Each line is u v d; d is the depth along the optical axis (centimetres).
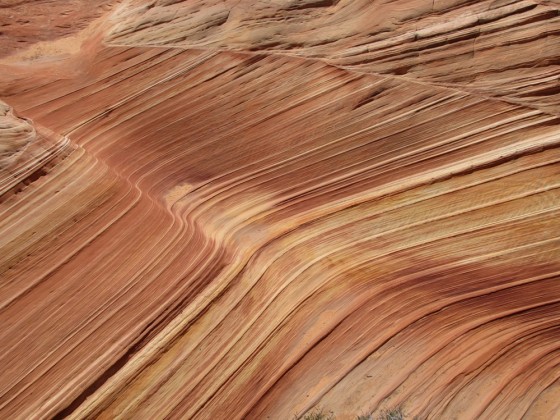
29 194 945
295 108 1154
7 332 830
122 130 1205
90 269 916
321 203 1082
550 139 1002
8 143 968
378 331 850
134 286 909
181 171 1159
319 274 950
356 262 971
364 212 1050
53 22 1493
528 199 991
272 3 1221
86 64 1291
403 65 1108
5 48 1405
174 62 1229
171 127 1195
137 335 852
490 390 762
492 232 987
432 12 1114
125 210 1002
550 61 1027
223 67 1202
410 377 780
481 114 1055
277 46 1189
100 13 1516
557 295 902
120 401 798
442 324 853
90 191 998
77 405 784
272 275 953
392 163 1083
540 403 748
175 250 961
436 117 1078
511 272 943
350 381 791
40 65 1318
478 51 1071
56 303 871
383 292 907
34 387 797
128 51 1262
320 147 1124
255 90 1180
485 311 875
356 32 1155
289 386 811
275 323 887
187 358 846
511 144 1030
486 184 1018
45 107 1223
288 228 1041
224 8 1249
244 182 1135
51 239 924
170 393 814
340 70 1140
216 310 895
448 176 1038
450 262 970
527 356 809
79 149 1058
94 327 859
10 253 883
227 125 1178
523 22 1050
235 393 820
